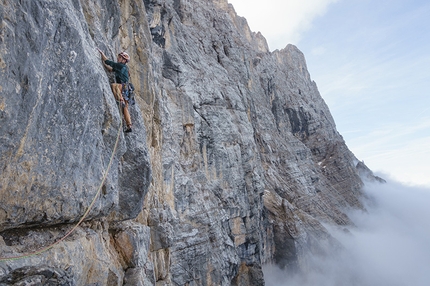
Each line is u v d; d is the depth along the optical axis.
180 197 27.05
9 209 4.58
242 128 43.09
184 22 52.12
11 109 4.27
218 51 54.00
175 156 29.09
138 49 16.20
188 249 25.05
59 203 5.55
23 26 4.45
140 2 17.06
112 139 7.42
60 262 5.56
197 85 37.88
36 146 4.89
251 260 36.38
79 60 5.86
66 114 5.57
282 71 113.81
